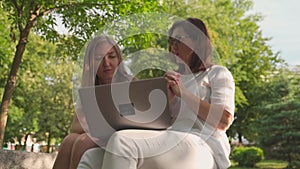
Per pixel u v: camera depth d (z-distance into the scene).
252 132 25.58
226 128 2.73
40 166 4.58
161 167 2.42
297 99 21.81
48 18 8.58
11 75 8.19
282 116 21.30
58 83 21.59
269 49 22.30
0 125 7.96
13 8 8.58
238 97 19.36
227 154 2.68
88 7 8.01
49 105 21.44
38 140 24.86
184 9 17.31
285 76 22.92
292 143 21.27
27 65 15.69
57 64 21.30
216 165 2.65
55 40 9.05
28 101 19.48
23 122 21.28
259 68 22.41
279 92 22.84
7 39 10.33
